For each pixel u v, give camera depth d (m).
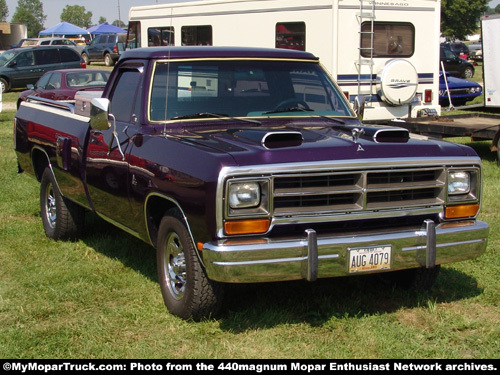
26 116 7.07
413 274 4.96
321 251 4.03
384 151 4.27
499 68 15.34
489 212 7.44
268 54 5.44
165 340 4.19
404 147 4.36
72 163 5.84
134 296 4.98
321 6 11.39
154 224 4.82
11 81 23.61
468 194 4.53
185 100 5.03
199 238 4.05
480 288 5.15
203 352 4.02
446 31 71.25
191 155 4.17
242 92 5.22
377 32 11.79
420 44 12.28
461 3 70.12
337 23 11.28
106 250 6.14
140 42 15.61
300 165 3.99
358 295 4.95
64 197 6.31
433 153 4.40
